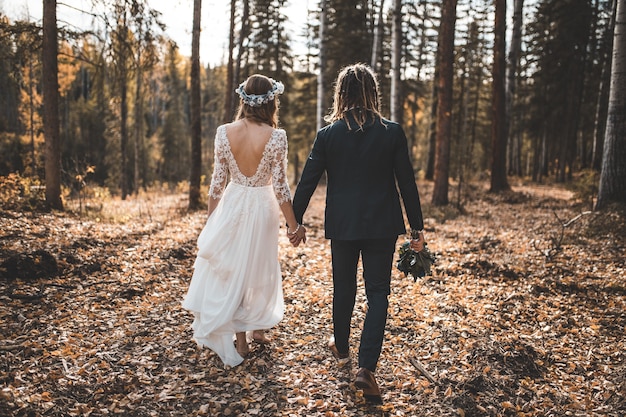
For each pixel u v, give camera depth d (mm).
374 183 2895
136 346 3496
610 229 7441
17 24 8594
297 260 6301
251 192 3252
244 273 3180
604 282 5129
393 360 3439
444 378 3113
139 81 18188
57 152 8953
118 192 28500
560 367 3367
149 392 2893
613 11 18234
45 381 2877
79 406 2660
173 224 9109
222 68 39625
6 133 22203
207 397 2869
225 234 3180
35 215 7910
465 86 29984
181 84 47062
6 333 3496
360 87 2930
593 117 24875
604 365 3355
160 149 45062
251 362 3311
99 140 38875
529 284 5172
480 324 4082
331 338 3625
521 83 28984
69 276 4820
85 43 9555
